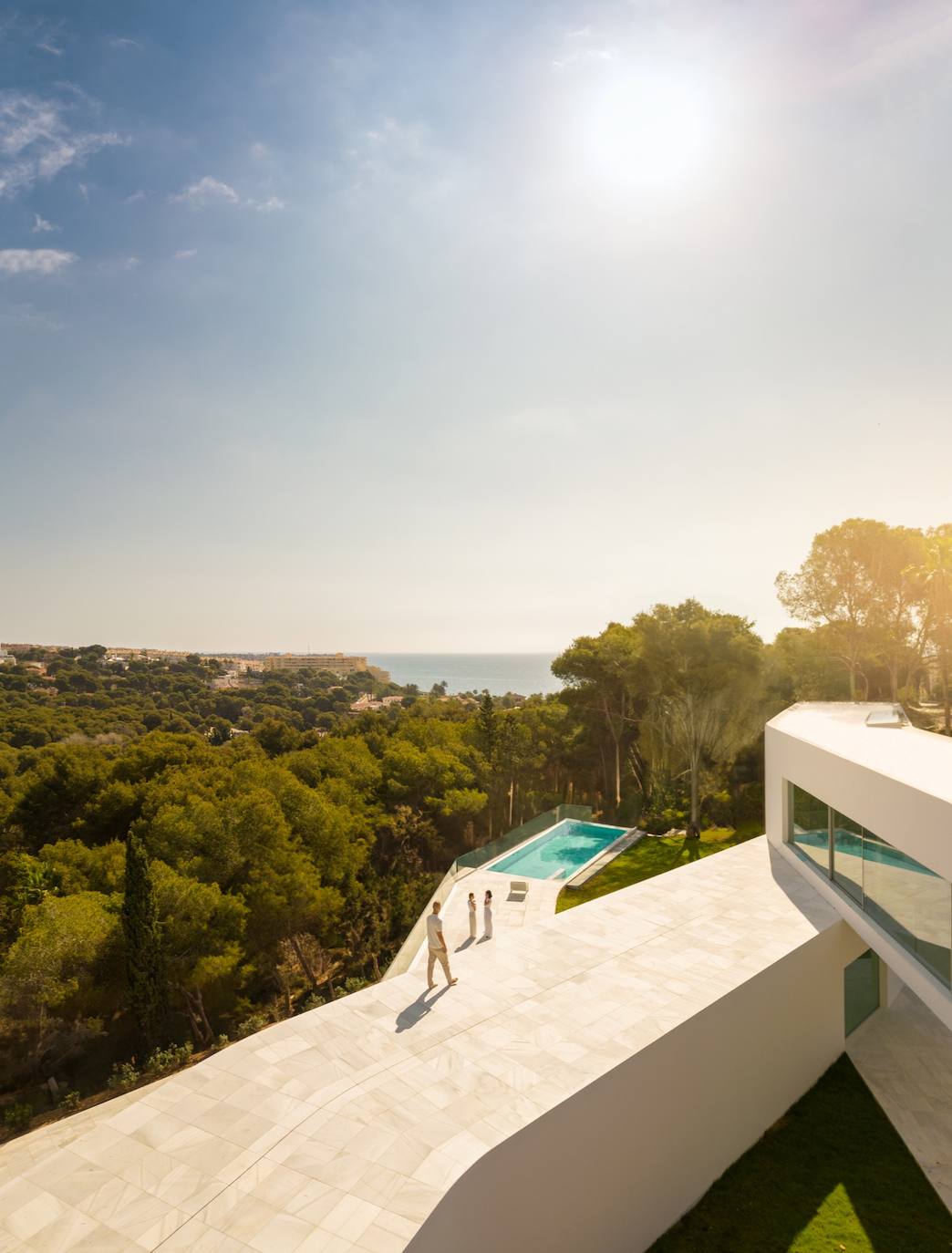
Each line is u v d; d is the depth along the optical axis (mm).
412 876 32906
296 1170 7328
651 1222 9758
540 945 13328
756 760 32406
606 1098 9086
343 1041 10000
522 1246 7855
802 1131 12305
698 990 11336
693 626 29297
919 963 11227
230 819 25641
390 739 46062
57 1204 6910
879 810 12383
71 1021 21641
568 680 38406
